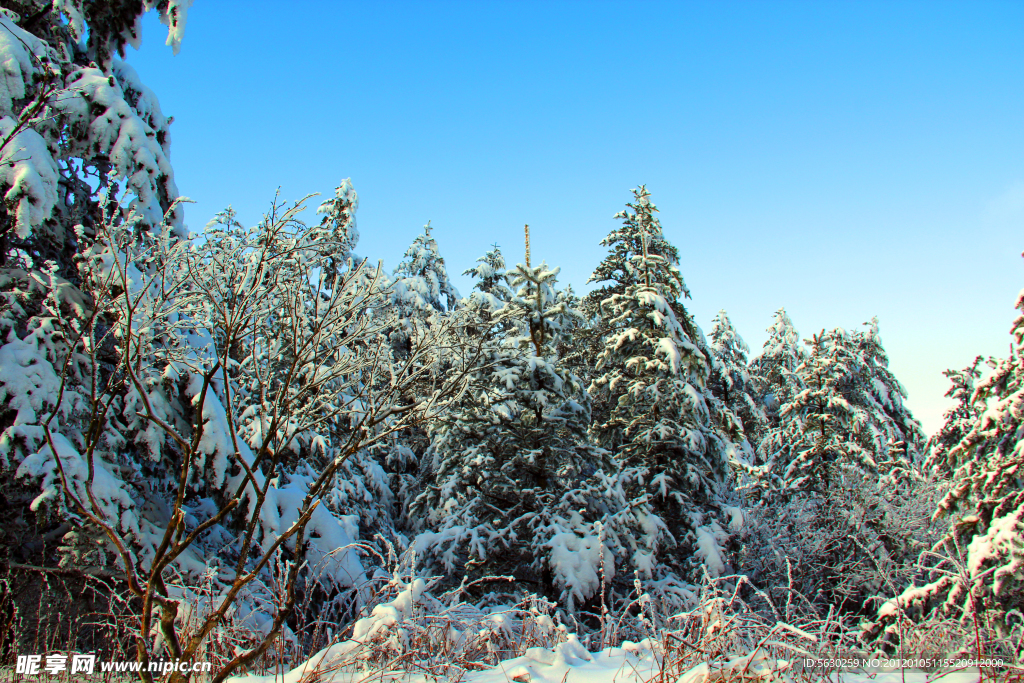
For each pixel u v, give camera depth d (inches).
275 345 148.7
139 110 364.5
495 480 503.5
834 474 634.2
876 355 1095.0
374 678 145.9
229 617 176.9
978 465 345.4
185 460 123.8
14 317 264.4
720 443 578.9
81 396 265.7
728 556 510.6
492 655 177.9
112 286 157.2
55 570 230.2
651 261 612.1
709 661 139.9
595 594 453.4
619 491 505.0
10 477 237.1
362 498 561.0
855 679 146.6
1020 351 344.5
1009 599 251.0
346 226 616.1
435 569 491.8
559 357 612.1
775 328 1304.1
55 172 257.6
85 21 336.2
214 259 159.5
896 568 485.4
